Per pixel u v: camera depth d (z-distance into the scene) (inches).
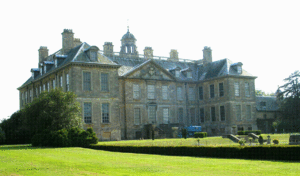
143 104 2322.8
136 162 862.5
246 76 2509.8
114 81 2027.6
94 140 1478.8
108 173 690.2
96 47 1975.9
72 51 2089.1
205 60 2751.0
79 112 1669.5
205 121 2591.0
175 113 2492.6
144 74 2343.8
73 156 1013.8
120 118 2222.0
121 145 1291.8
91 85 1945.1
